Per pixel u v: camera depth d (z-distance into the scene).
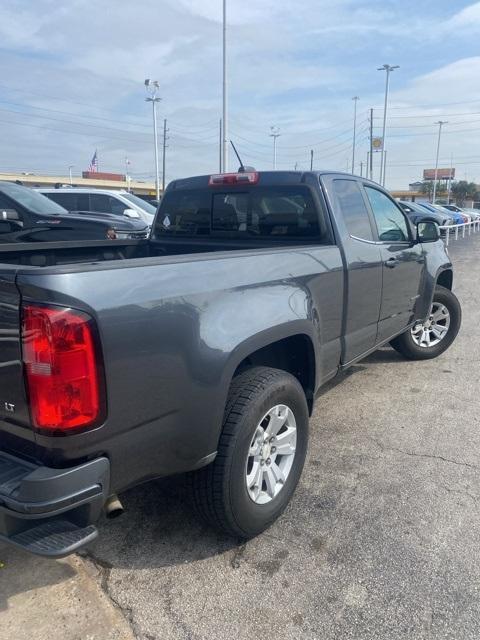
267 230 4.11
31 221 8.93
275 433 3.01
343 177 4.19
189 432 2.48
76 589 2.62
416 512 3.19
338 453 3.92
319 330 3.43
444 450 3.96
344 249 3.82
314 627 2.39
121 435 2.21
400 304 4.93
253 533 2.90
